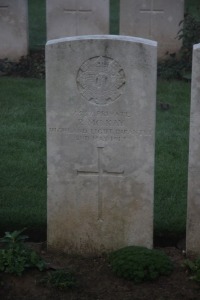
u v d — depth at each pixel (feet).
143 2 18.69
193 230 10.01
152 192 10.01
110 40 9.62
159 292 9.41
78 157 10.00
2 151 13.30
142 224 10.13
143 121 9.81
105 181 10.04
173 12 18.71
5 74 18.07
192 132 9.72
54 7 18.75
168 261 9.76
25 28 18.95
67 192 10.12
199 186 9.86
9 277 9.62
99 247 10.26
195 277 9.54
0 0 18.83
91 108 9.84
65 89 9.81
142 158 9.93
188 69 17.90
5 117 14.98
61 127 9.93
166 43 18.92
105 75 9.73
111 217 10.16
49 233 10.27
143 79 9.70
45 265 9.77
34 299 9.39
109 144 9.93
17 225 10.83
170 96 16.31
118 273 9.64
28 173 12.44
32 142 13.75
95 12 18.76
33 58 18.90
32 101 15.97
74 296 9.41
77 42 9.66
